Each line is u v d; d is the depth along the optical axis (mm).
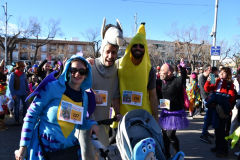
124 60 2924
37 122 2023
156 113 3180
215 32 14031
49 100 1950
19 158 1854
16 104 6637
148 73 3057
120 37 2564
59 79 1993
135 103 2910
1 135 5652
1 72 6535
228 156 4441
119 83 2939
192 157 4371
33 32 33062
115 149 2184
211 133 6184
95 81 2689
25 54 55125
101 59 2768
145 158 1891
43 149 1898
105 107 2764
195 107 8820
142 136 2205
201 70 9617
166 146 3920
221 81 4406
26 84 6754
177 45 40281
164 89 3797
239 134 3777
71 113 1998
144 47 2918
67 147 2002
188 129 6625
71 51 56250
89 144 2572
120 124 2068
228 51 37219
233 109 5176
